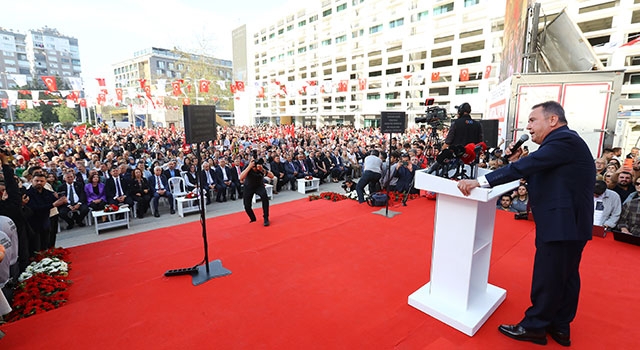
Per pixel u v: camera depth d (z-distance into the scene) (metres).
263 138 19.77
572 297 1.97
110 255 4.26
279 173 9.86
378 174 6.46
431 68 39.88
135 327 2.28
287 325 2.27
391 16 43.16
